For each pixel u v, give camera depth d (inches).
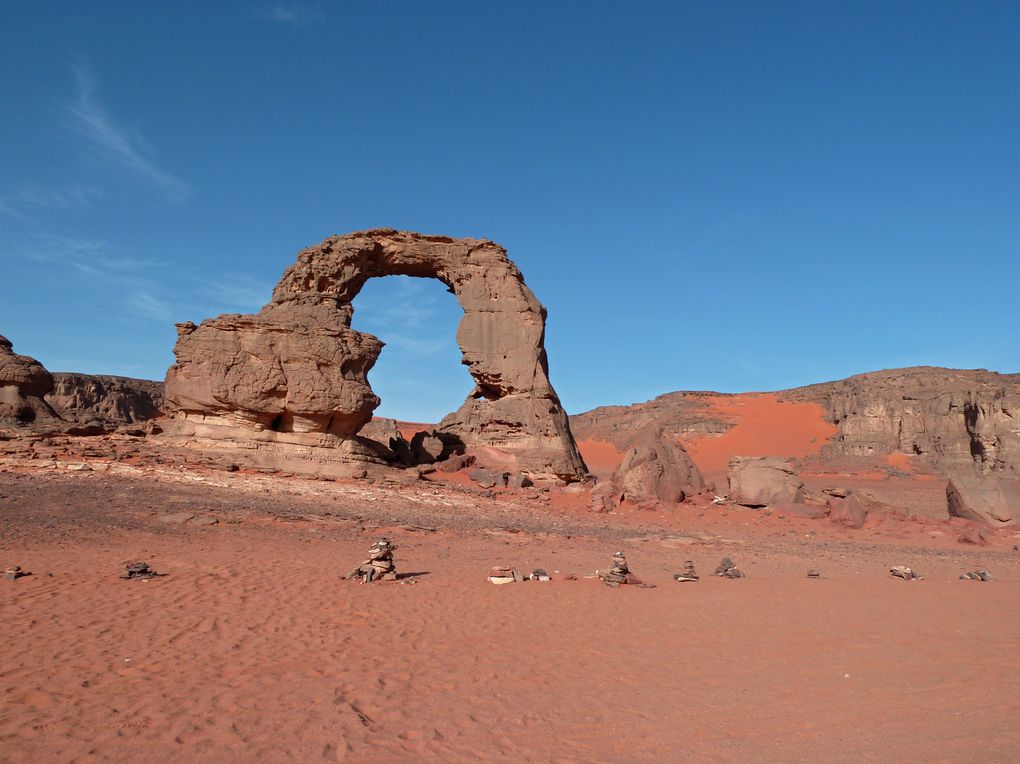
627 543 981.8
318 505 1037.8
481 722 276.8
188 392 1252.5
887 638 416.8
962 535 1156.5
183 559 644.7
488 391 1679.4
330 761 237.6
